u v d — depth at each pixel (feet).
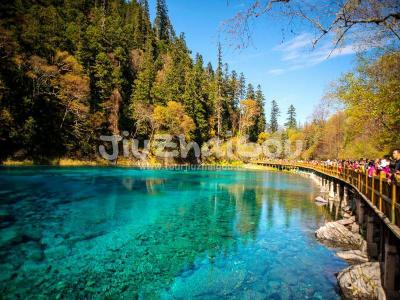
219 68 278.26
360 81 62.90
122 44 263.49
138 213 62.08
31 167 138.72
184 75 272.51
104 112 200.75
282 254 40.83
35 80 154.10
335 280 32.81
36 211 58.03
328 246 44.55
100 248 40.70
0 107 129.08
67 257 36.88
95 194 80.89
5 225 48.08
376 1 18.48
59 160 161.58
